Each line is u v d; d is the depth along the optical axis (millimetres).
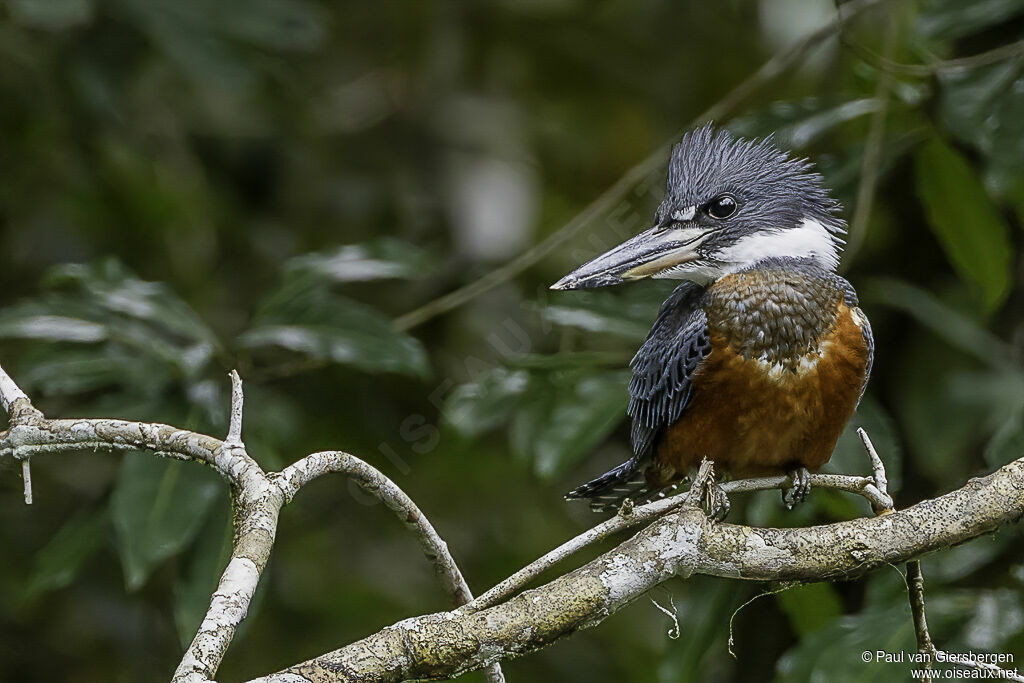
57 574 8188
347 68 13164
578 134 12930
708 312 6781
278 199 12398
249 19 10023
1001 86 8461
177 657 11008
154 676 10914
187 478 7504
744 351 6660
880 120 8719
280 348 11055
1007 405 9648
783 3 12047
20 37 11141
